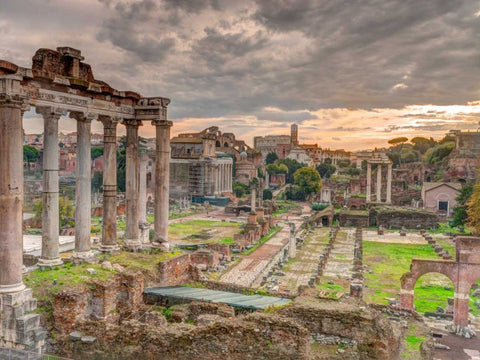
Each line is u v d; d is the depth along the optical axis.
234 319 24.25
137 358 24.67
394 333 29.28
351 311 26.77
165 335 24.56
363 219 128.75
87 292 27.67
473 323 44.09
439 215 139.75
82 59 33.50
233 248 88.88
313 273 69.06
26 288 26.36
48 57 31.14
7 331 24.97
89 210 34.75
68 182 173.88
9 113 25.56
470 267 42.38
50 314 26.61
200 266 70.50
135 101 39.38
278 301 31.81
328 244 93.50
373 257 81.62
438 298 53.62
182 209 168.62
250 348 23.50
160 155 39.28
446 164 173.50
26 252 50.94
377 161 159.38
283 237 109.88
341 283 57.97
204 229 120.06
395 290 57.91
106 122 37.22
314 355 25.36
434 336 40.22
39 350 25.28
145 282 33.06
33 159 189.75
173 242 96.25
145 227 60.97
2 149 25.47
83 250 34.31
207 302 29.67
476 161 153.12
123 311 29.61
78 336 25.42
